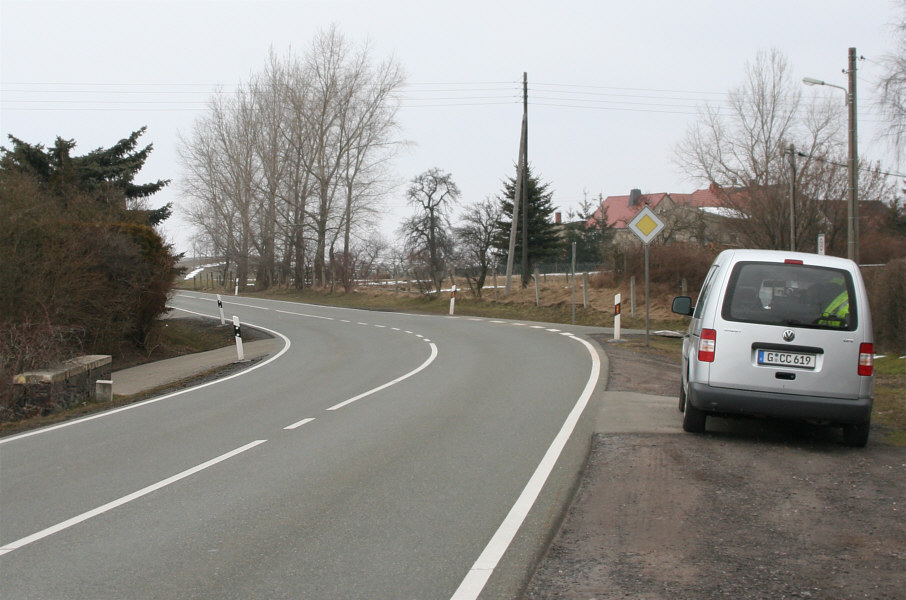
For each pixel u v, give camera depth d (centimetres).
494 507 616
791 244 3181
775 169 3869
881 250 3538
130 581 477
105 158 3619
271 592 454
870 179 3547
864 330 788
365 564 496
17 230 1689
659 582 460
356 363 1767
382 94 5050
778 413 793
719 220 4528
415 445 854
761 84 4419
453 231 6272
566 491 658
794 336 791
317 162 5138
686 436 870
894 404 1082
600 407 1059
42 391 1264
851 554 506
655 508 608
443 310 3684
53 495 693
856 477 699
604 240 6912
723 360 807
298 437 923
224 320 3259
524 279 4003
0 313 1652
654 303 3047
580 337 2125
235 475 745
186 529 580
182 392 1415
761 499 630
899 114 2602
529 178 5666
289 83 5141
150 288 2244
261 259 6031
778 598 436
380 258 5378
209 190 5806
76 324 1833
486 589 453
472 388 1277
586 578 467
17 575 490
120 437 980
